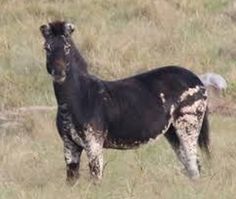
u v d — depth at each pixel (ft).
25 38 166.09
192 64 158.92
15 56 157.38
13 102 139.44
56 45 85.97
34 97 141.79
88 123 88.74
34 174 96.63
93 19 180.34
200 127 96.63
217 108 138.92
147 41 167.94
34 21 175.32
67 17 180.55
